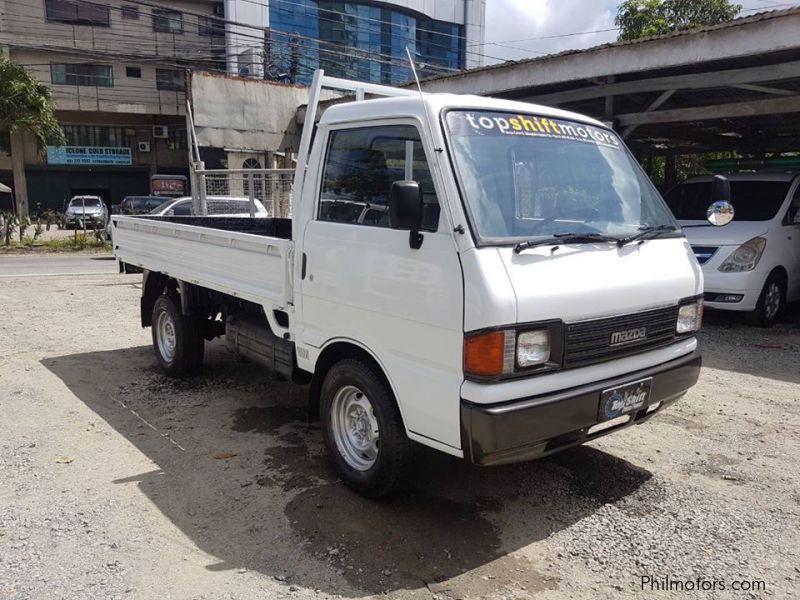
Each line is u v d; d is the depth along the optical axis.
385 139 3.79
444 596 3.11
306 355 4.36
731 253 8.48
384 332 3.66
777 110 9.36
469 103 3.77
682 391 4.14
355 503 3.99
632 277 3.72
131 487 4.17
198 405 5.75
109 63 37.12
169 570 3.29
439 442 3.39
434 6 40.75
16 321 9.25
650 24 20.23
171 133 40.34
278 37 35.09
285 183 12.91
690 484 4.31
